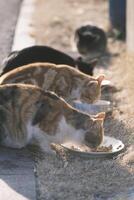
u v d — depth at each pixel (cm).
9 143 778
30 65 851
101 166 739
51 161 752
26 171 733
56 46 1348
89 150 764
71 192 684
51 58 944
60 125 753
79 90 877
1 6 1753
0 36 1402
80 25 1434
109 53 1284
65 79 866
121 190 693
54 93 812
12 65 923
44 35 1432
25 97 760
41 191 686
